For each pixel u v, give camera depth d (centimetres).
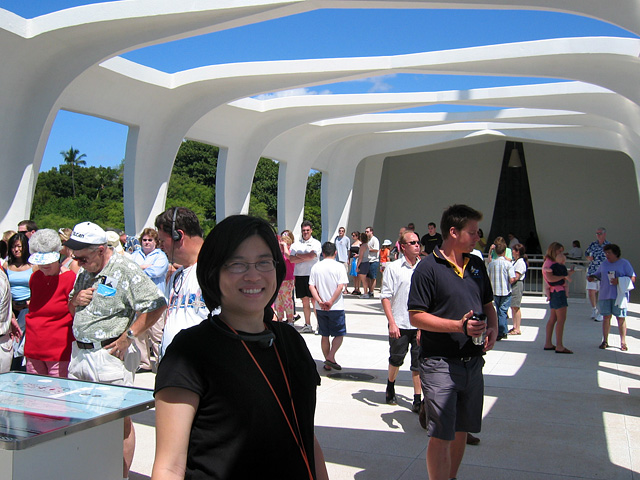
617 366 878
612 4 816
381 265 1861
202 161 4553
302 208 2167
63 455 252
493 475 471
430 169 2855
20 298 646
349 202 2411
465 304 399
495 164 2741
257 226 208
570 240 2639
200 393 187
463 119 1880
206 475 183
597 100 1441
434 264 407
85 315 409
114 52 1051
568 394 719
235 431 186
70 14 986
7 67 1027
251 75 1284
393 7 910
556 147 2645
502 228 2750
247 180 1770
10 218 1118
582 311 1520
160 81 1305
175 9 955
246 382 191
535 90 1472
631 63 1076
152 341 816
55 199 4656
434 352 398
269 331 210
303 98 1623
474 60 1182
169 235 382
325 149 2280
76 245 398
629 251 2533
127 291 410
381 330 1209
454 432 389
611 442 547
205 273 205
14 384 322
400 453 522
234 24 977
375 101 1603
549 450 527
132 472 469
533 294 1947
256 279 203
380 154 2578
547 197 2673
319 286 830
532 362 906
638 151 1894
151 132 1417
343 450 529
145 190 1443
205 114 1408
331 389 743
